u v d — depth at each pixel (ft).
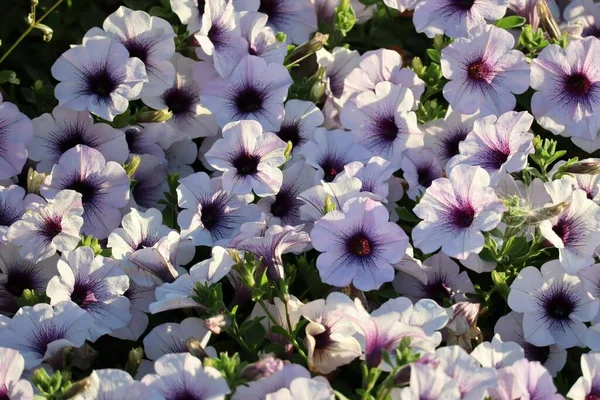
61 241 3.51
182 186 3.59
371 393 3.33
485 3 3.92
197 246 3.69
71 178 3.63
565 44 3.92
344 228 3.43
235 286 3.51
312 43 3.90
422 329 3.22
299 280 3.64
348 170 3.61
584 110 3.80
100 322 3.43
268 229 3.40
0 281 3.53
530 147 3.57
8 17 4.06
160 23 3.76
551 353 3.52
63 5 4.09
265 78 3.80
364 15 4.22
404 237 3.42
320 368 3.36
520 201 3.49
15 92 4.04
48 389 3.21
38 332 3.33
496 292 3.67
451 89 3.79
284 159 3.59
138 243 3.54
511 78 3.81
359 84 3.90
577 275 3.49
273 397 3.09
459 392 3.09
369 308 3.53
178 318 3.58
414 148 3.77
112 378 3.14
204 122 3.89
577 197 3.51
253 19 3.90
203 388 3.14
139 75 3.70
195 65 3.84
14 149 3.67
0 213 3.58
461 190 3.44
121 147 3.75
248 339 3.40
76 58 3.71
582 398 3.25
